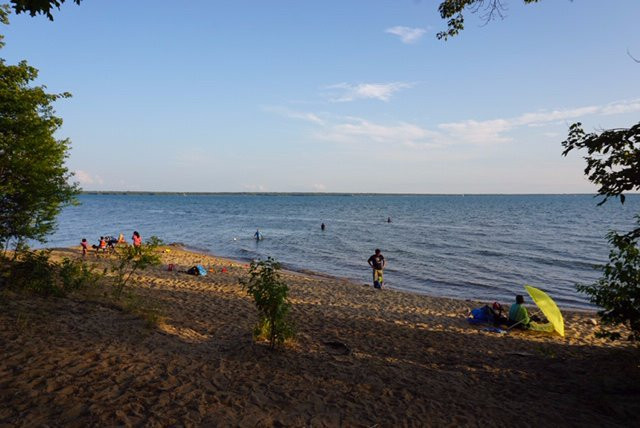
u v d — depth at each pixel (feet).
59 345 21.34
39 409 15.05
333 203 559.38
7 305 26.30
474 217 263.70
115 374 18.79
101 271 50.98
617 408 19.15
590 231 169.07
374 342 29.78
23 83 30.81
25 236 31.60
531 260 97.76
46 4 16.11
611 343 32.50
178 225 188.55
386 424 16.92
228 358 23.24
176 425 15.05
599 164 18.42
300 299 45.60
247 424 15.78
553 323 33.37
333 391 19.92
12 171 29.40
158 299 37.93
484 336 33.68
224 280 54.70
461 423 17.49
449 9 25.79
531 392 21.42
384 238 140.56
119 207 382.42
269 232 158.81
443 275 79.97
